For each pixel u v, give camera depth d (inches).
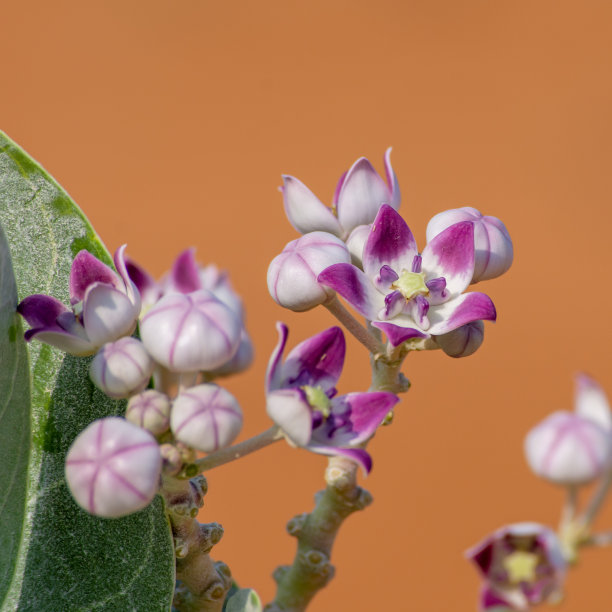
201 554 22.5
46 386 22.6
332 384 22.4
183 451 21.9
